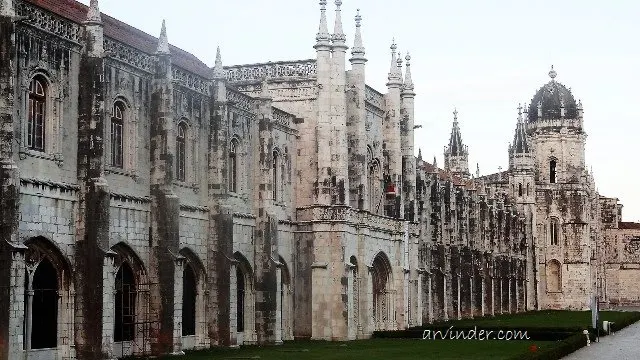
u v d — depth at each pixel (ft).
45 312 161.79
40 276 160.86
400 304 298.76
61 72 164.86
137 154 186.91
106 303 167.84
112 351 169.48
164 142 191.11
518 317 425.28
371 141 294.87
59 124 164.04
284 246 254.47
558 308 543.39
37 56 158.61
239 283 232.53
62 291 165.07
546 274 547.08
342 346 233.35
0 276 143.95
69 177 166.61
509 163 538.88
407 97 321.32
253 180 238.07
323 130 261.85
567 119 551.59
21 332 147.33
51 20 162.61
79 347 165.07
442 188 390.83
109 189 173.17
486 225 447.42
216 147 214.28
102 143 169.58
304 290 260.01
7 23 146.92
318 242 259.60
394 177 305.12
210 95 215.51
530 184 534.78
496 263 465.06
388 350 218.79
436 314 369.71
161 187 190.08
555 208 548.72
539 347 218.38
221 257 212.02
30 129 158.40
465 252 408.26
